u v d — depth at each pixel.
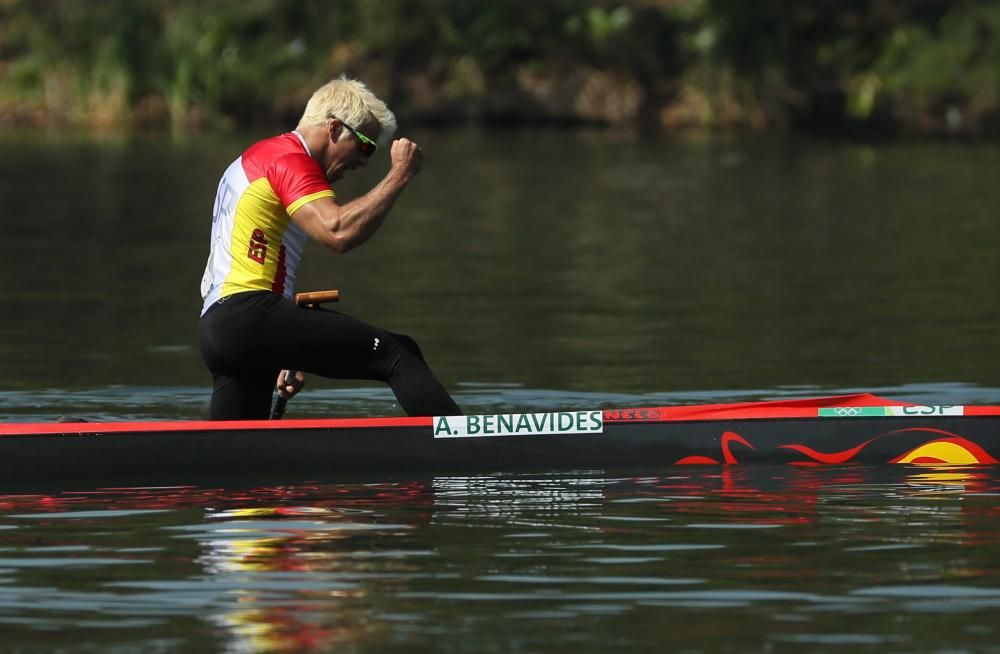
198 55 125.62
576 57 134.38
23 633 15.80
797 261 52.97
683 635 15.64
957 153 103.44
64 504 21.17
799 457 23.91
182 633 15.77
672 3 135.25
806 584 17.31
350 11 136.25
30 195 74.31
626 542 19.12
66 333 38.06
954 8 133.12
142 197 73.69
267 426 23.14
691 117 129.62
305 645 15.41
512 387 30.78
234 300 22.89
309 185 22.41
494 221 66.25
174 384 31.20
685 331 38.38
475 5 136.50
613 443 23.73
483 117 131.25
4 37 132.38
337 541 19.20
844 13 134.12
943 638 15.51
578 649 15.26
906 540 19.16
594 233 61.78
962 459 23.95
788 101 129.75
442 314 41.25
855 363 33.59
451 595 16.97
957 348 35.44
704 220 66.56
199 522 20.17
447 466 23.47
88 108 124.12
